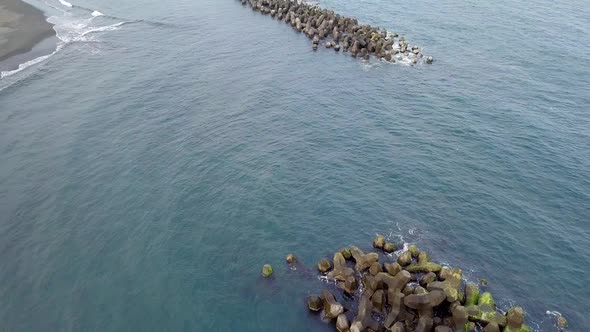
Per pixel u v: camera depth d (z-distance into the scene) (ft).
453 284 105.29
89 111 191.62
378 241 123.24
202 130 177.88
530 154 163.94
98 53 251.60
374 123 182.80
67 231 132.26
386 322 99.04
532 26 277.03
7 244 128.47
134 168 156.97
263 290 113.29
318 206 140.05
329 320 104.32
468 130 177.47
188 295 112.88
